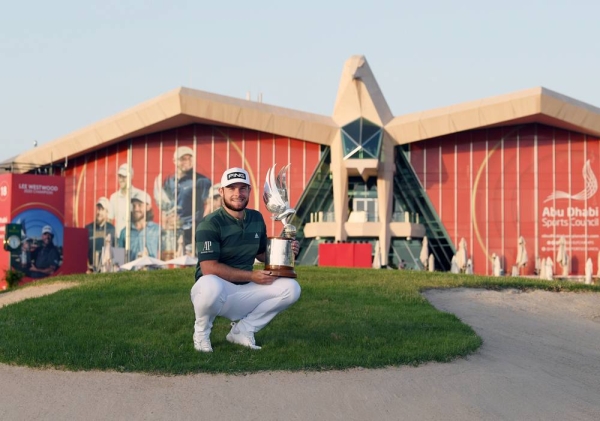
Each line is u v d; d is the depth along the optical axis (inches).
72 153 2345.0
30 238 1601.9
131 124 2174.0
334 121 2172.7
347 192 2202.3
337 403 323.3
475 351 441.1
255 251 402.3
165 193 2284.7
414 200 2255.2
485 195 2203.5
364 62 2092.8
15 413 309.9
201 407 313.6
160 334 458.6
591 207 2177.7
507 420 312.5
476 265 2194.9
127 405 315.9
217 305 388.2
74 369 371.9
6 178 1600.6
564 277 2116.1
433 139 2225.6
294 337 450.3
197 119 2142.0
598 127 2058.3
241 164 2242.9
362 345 431.5
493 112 2017.7
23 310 588.7
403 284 746.8
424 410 319.0
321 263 1791.3
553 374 404.2
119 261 2164.1
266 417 303.9
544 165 2187.5
